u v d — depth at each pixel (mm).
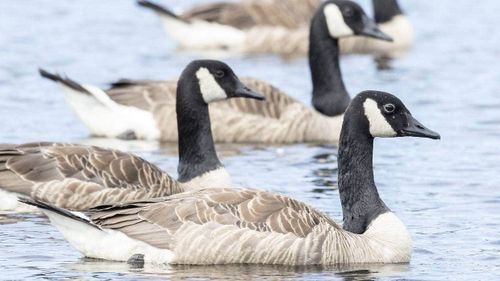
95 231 14227
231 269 14047
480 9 38312
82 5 37781
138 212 14258
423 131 15539
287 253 14203
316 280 13828
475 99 26281
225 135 23375
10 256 14742
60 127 23406
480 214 17406
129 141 22781
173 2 38281
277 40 33344
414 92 27109
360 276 14133
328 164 21078
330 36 24562
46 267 14211
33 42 31812
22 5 37219
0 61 29281
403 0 39875
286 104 23766
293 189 18875
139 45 32469
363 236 14922
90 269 14062
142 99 23094
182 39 33281
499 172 20125
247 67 30500
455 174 20062
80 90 22594
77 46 31641
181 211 14195
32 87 26844
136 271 13938
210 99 18656
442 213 17484
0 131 22750
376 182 19562
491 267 14680
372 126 15461
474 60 30938
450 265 14773
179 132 18625
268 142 23422
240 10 33688
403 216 17328
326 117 24156
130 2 38594
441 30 35312
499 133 23203
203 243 14062
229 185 18516
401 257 14914
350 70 30406
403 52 33062
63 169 17000
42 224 16328
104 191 16953
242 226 14180
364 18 24969
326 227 14547
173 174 19828
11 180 16938
